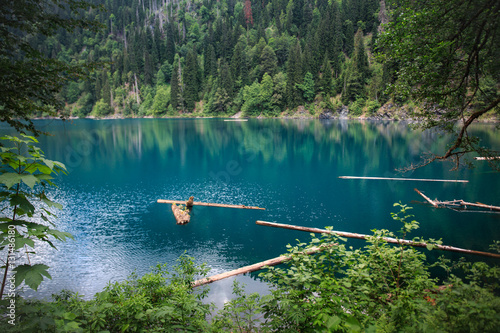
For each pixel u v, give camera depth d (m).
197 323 3.98
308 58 99.50
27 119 4.31
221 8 161.00
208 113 107.75
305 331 3.24
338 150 33.72
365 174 22.70
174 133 52.94
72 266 9.27
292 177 22.17
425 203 15.38
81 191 18.48
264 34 124.94
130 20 159.12
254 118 97.12
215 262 9.54
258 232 12.07
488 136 33.16
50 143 40.22
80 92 106.62
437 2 5.27
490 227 11.91
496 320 2.48
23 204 2.11
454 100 6.27
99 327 3.33
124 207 15.42
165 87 122.25
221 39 130.62
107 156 31.64
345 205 15.48
